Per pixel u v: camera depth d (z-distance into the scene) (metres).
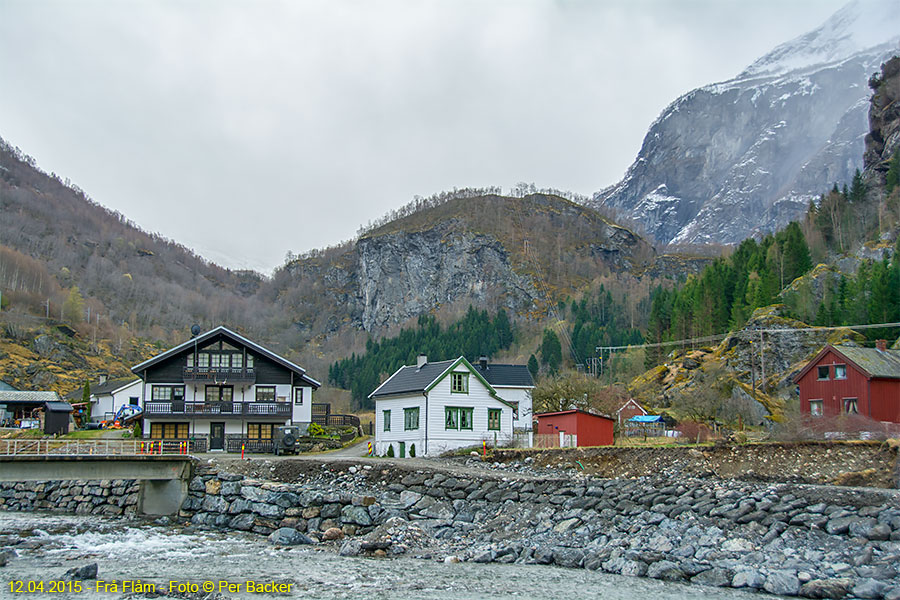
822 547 29.25
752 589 27.28
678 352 115.81
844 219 148.00
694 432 60.06
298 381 76.88
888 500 30.81
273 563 32.81
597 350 159.75
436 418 62.03
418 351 182.50
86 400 96.62
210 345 72.12
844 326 92.50
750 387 79.62
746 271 125.31
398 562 33.00
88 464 47.28
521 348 196.00
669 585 28.19
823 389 65.69
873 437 45.34
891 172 146.75
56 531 41.72
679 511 34.25
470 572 30.70
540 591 27.36
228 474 47.16
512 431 64.69
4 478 45.88
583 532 34.97
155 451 57.12
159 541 39.09
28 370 148.75
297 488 44.16
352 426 86.50
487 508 40.56
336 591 27.45
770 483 38.22
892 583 25.91
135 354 193.00
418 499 42.91
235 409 70.44
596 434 61.06
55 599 26.19
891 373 63.00
